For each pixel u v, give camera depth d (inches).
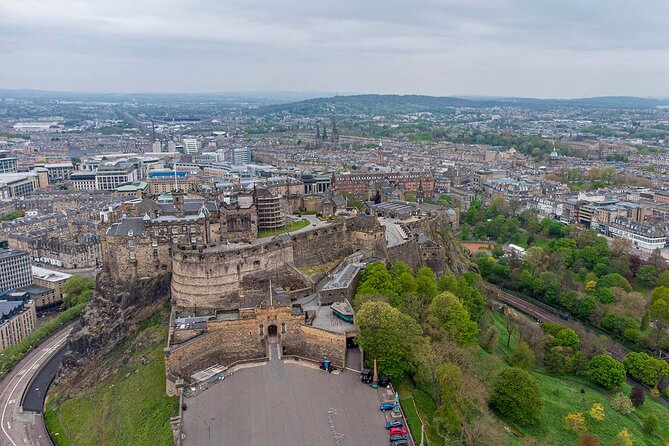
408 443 7372.1
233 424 7839.6
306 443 7401.6
